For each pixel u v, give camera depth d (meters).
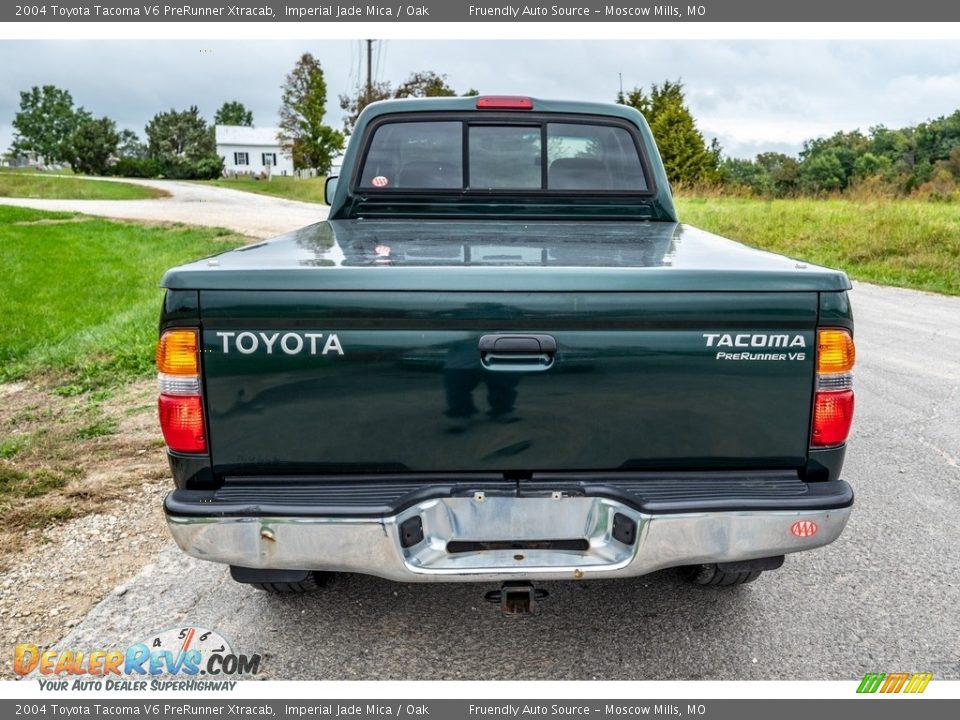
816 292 2.06
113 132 74.75
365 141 3.71
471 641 2.69
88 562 3.24
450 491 2.12
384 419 2.07
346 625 2.78
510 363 2.06
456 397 2.06
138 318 8.04
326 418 2.07
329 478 2.14
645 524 2.06
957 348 7.32
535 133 3.72
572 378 2.06
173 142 91.12
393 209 3.75
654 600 2.93
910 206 17.77
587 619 2.81
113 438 4.84
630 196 3.76
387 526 2.03
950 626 2.75
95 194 33.06
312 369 2.04
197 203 29.38
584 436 2.09
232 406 2.06
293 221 21.25
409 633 2.73
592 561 2.10
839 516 2.10
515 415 2.07
